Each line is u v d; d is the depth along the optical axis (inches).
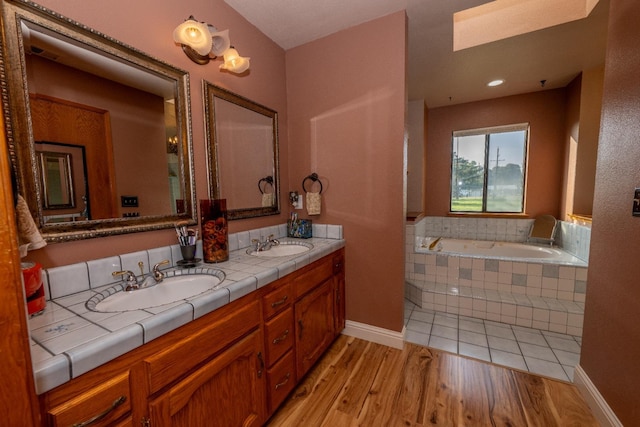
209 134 61.5
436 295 104.5
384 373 68.1
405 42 70.9
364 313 82.9
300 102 85.9
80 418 24.9
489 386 63.2
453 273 111.0
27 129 35.7
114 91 45.4
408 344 81.0
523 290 100.7
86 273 40.6
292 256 60.7
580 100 116.6
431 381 65.1
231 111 67.8
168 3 52.5
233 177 68.9
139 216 48.9
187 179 56.7
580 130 117.3
